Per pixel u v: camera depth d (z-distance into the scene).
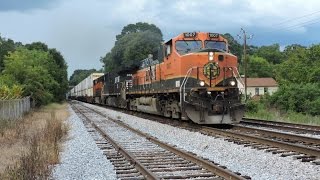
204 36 21.05
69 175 9.86
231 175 8.47
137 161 10.55
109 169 10.32
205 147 13.64
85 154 12.99
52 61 72.12
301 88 40.88
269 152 11.94
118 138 17.03
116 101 44.12
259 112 33.31
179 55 20.28
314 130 16.88
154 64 25.53
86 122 26.30
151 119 26.81
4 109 23.56
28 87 44.19
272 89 89.88
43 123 25.47
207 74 19.69
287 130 18.27
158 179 8.31
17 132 18.52
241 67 92.69
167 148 13.38
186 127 20.02
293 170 9.43
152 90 26.08
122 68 39.03
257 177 8.84
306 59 67.69
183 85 19.83
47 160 11.30
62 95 80.88
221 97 19.58
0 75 44.16
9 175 9.37
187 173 9.46
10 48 63.31
